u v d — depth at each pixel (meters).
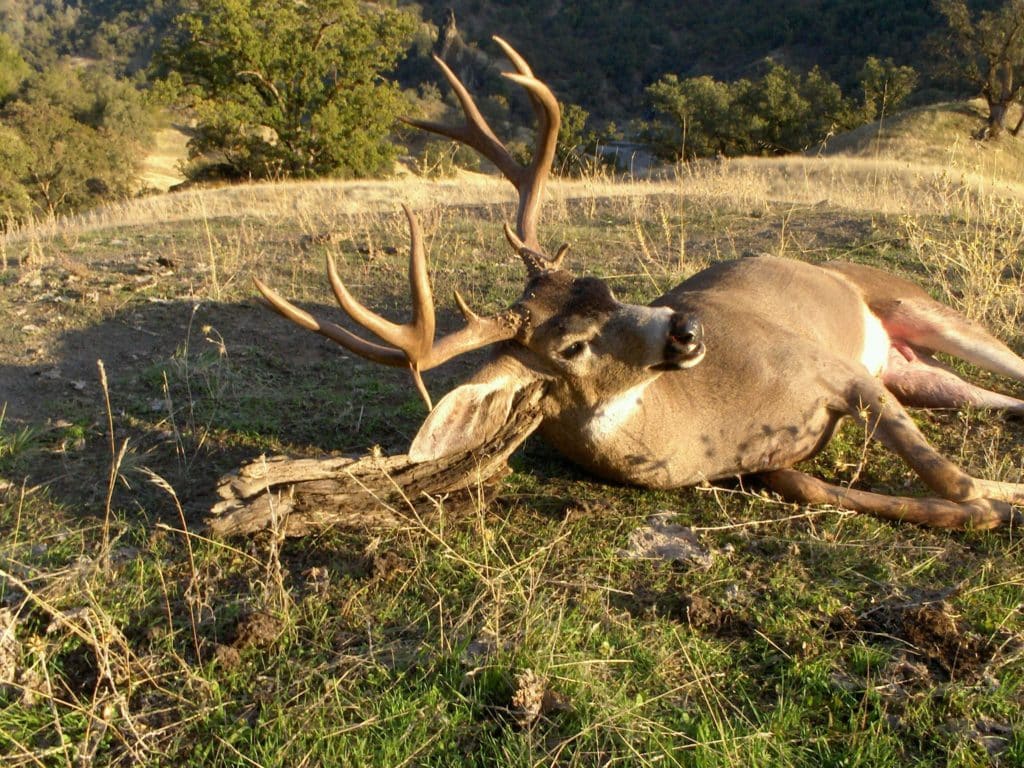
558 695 1.49
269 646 1.59
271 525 1.80
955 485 1.82
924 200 4.09
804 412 1.94
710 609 1.63
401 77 43.16
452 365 2.54
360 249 3.47
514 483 2.02
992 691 1.47
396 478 1.87
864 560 1.75
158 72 14.26
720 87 19.58
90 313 2.84
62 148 16.20
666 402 1.91
